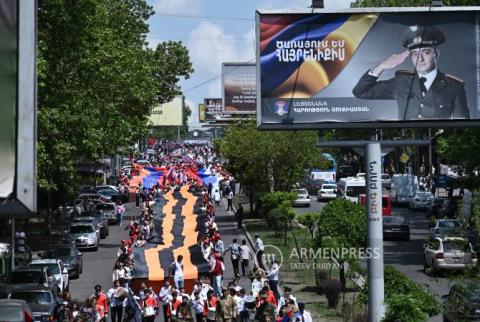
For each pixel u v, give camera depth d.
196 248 37.41
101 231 58.44
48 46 38.25
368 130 24.02
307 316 24.02
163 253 36.78
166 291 28.80
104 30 47.59
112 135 49.66
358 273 31.11
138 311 28.03
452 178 65.38
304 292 33.00
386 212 64.31
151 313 28.39
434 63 23.84
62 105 41.44
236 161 62.38
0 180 7.11
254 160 60.47
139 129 59.16
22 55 7.25
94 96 45.84
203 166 105.94
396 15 23.81
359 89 23.70
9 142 7.19
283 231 51.31
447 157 53.59
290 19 23.62
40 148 40.31
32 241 54.19
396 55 23.80
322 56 23.66
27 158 7.20
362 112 23.70
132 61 53.97
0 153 7.16
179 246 43.66
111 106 47.66
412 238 53.19
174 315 26.81
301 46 23.66
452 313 19.56
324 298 31.41
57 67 41.41
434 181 82.62
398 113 23.75
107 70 45.31
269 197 57.22
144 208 56.62
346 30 23.69
